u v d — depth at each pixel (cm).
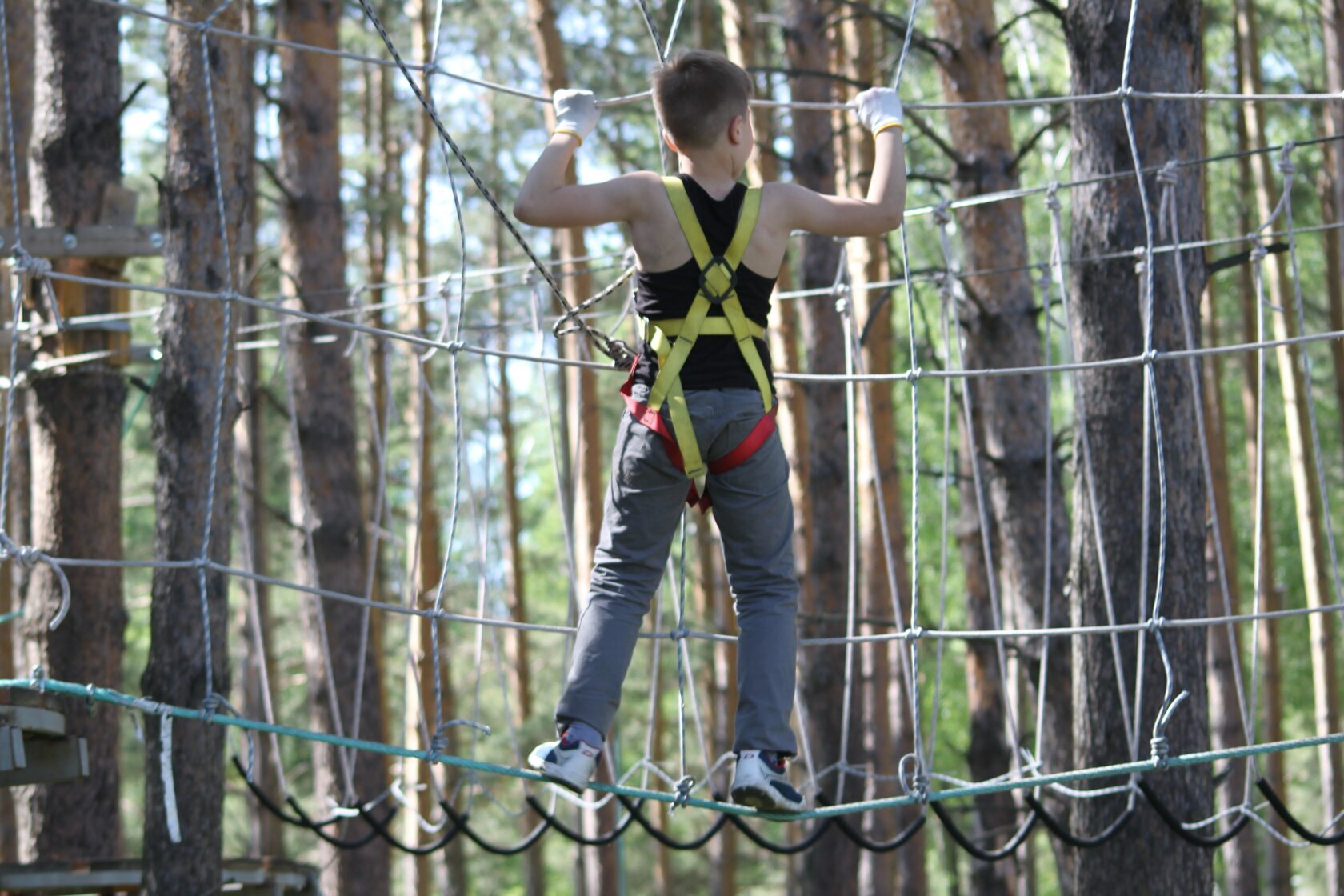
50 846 977
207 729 767
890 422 1680
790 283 1744
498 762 2527
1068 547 1176
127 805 2742
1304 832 611
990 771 1467
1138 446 739
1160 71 737
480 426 2873
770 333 1761
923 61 1850
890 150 447
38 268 533
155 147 2386
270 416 2470
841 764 677
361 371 2172
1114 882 725
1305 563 1967
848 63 1731
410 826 2008
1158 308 722
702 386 424
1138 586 733
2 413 1086
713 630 2088
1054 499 1180
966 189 1220
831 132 1416
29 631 991
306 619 1362
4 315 1105
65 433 991
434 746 494
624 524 441
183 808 757
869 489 1683
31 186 1063
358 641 1364
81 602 984
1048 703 1163
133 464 2645
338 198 1399
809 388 1434
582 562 1892
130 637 2780
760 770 432
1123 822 619
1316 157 2238
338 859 1351
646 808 2423
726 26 1619
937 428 2409
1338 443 2642
